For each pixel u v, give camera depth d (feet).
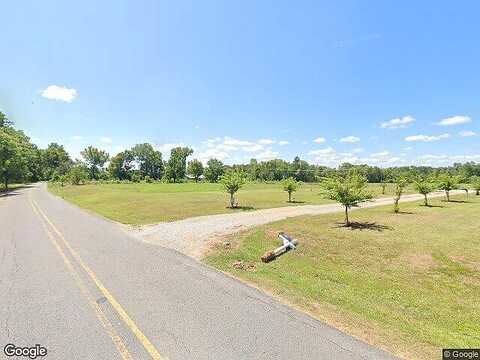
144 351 15.20
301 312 20.33
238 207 87.81
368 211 83.97
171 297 22.21
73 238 42.73
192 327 17.74
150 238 43.75
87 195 140.05
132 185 256.11
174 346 15.70
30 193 161.89
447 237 49.88
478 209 90.99
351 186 59.26
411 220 67.72
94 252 34.94
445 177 125.59
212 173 370.53
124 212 74.69
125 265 29.99
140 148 414.41
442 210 88.43
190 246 39.11
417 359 15.40
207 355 14.92
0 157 181.57
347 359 14.78
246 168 433.48
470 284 30.94
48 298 21.65
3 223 56.54
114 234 46.26
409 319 22.41
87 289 23.44
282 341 16.34
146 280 25.76
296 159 460.14
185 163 387.96
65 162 396.78
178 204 94.12
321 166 469.16
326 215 72.13
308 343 16.19
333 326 18.45
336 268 34.19
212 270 29.43
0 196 143.33
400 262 36.76
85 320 18.42
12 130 227.20
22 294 22.31
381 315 22.16
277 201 112.37
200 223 56.65
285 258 36.91
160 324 18.04
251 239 43.50
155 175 422.00
